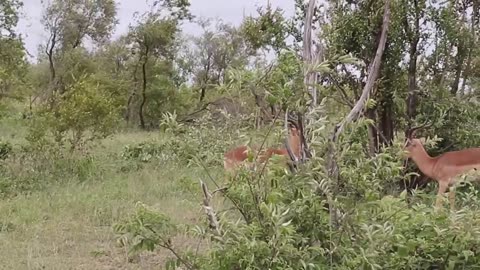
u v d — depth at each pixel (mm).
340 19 7676
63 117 10750
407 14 7910
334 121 3941
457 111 8438
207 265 3283
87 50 28719
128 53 25672
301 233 3242
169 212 7496
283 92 3189
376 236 3059
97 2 29219
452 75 8914
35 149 10594
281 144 3465
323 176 3246
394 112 8203
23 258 5836
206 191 3369
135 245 3348
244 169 3318
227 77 3307
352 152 3391
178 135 3779
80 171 10320
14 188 9086
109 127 11531
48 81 28469
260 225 3121
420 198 4711
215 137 3668
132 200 8367
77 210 7777
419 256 3295
